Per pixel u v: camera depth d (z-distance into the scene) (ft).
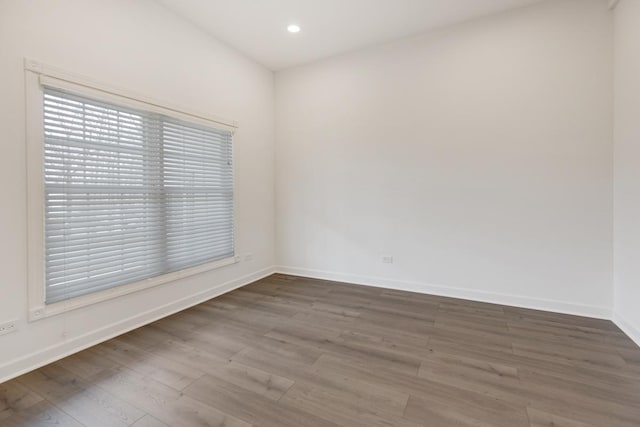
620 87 8.62
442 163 11.48
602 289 9.34
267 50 12.86
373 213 12.92
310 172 14.28
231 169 12.63
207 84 11.37
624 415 5.25
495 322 9.18
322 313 10.07
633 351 7.42
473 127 10.90
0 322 6.38
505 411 5.38
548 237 9.96
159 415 5.33
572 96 9.50
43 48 6.93
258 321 9.45
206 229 11.48
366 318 9.62
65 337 7.43
